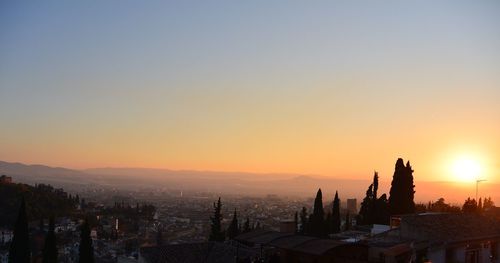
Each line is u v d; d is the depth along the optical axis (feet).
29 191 468.34
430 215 134.82
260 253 121.49
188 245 145.59
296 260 106.01
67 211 497.46
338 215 229.86
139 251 140.67
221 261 133.49
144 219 618.85
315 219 219.41
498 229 140.26
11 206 410.11
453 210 255.91
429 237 118.62
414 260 108.37
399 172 203.00
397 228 128.47
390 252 105.29
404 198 200.64
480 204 261.24
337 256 102.68
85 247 186.60
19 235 174.81
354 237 138.10
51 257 190.70
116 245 376.48
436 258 116.57
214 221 242.78
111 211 622.54
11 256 173.27
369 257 106.52
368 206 231.91
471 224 136.46
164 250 140.97
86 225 188.75
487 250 131.34
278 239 107.34
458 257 122.31
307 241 103.50
